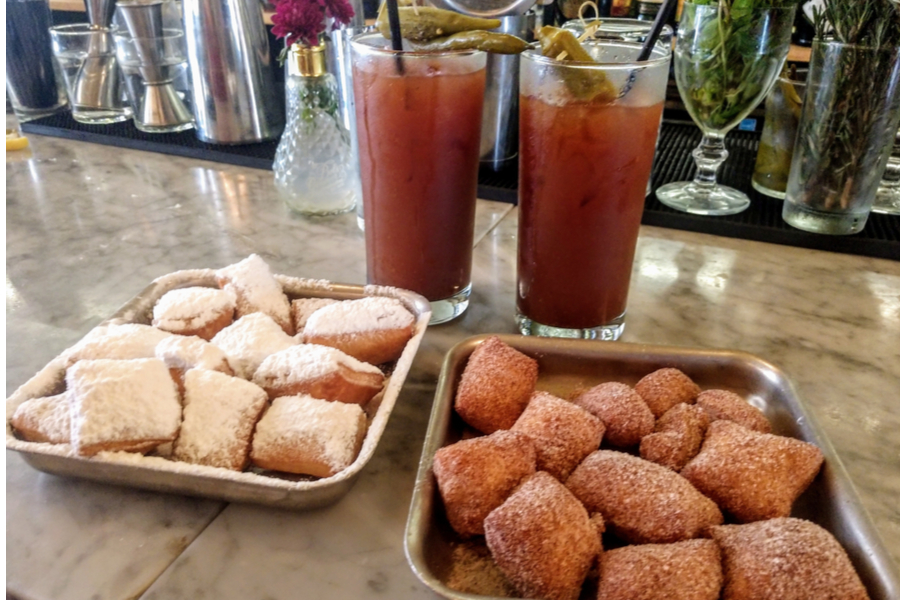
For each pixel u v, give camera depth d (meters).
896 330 0.76
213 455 0.49
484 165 1.19
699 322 0.77
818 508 0.48
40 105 1.54
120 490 0.52
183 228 1.03
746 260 0.92
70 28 1.49
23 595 0.44
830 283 0.86
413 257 0.72
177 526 0.50
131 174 1.25
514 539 0.42
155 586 0.45
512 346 0.64
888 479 0.54
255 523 0.50
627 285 0.70
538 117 0.61
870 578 0.41
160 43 1.36
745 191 1.12
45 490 0.52
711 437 0.53
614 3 1.42
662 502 0.46
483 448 0.49
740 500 0.47
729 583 0.42
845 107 0.85
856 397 0.64
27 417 0.50
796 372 0.68
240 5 1.24
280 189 1.07
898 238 0.93
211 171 1.27
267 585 0.45
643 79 0.58
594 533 0.45
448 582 0.45
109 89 1.50
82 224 1.04
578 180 0.62
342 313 0.64
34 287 0.84
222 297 0.65
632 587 0.40
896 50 0.80
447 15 0.66
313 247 0.97
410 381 0.67
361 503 0.52
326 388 0.55
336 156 1.04
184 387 0.53
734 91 0.97
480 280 0.88
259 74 1.32
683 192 1.09
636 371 0.64
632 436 0.55
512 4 0.97
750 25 0.92
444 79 0.63
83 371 0.50
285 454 0.50
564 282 0.67
